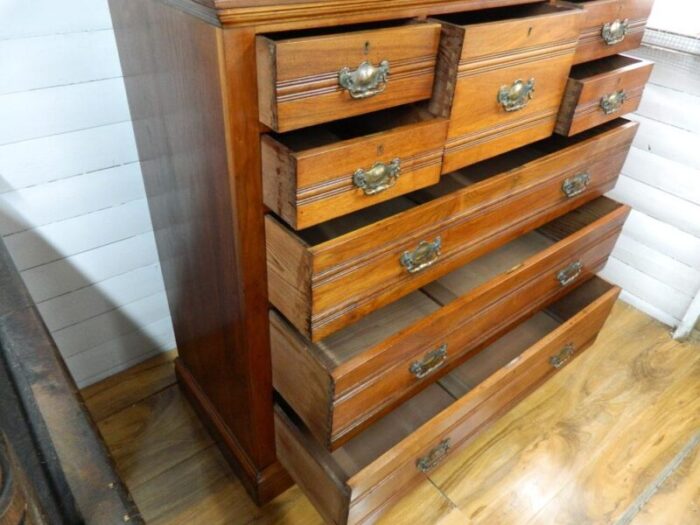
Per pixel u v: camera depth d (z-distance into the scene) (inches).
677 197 59.5
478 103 31.5
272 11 23.3
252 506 45.2
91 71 39.3
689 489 48.1
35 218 42.3
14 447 21.2
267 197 28.5
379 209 35.3
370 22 27.4
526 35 31.2
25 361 21.4
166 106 31.6
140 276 51.1
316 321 30.5
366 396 34.9
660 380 58.4
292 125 24.9
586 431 52.6
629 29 39.8
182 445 49.3
